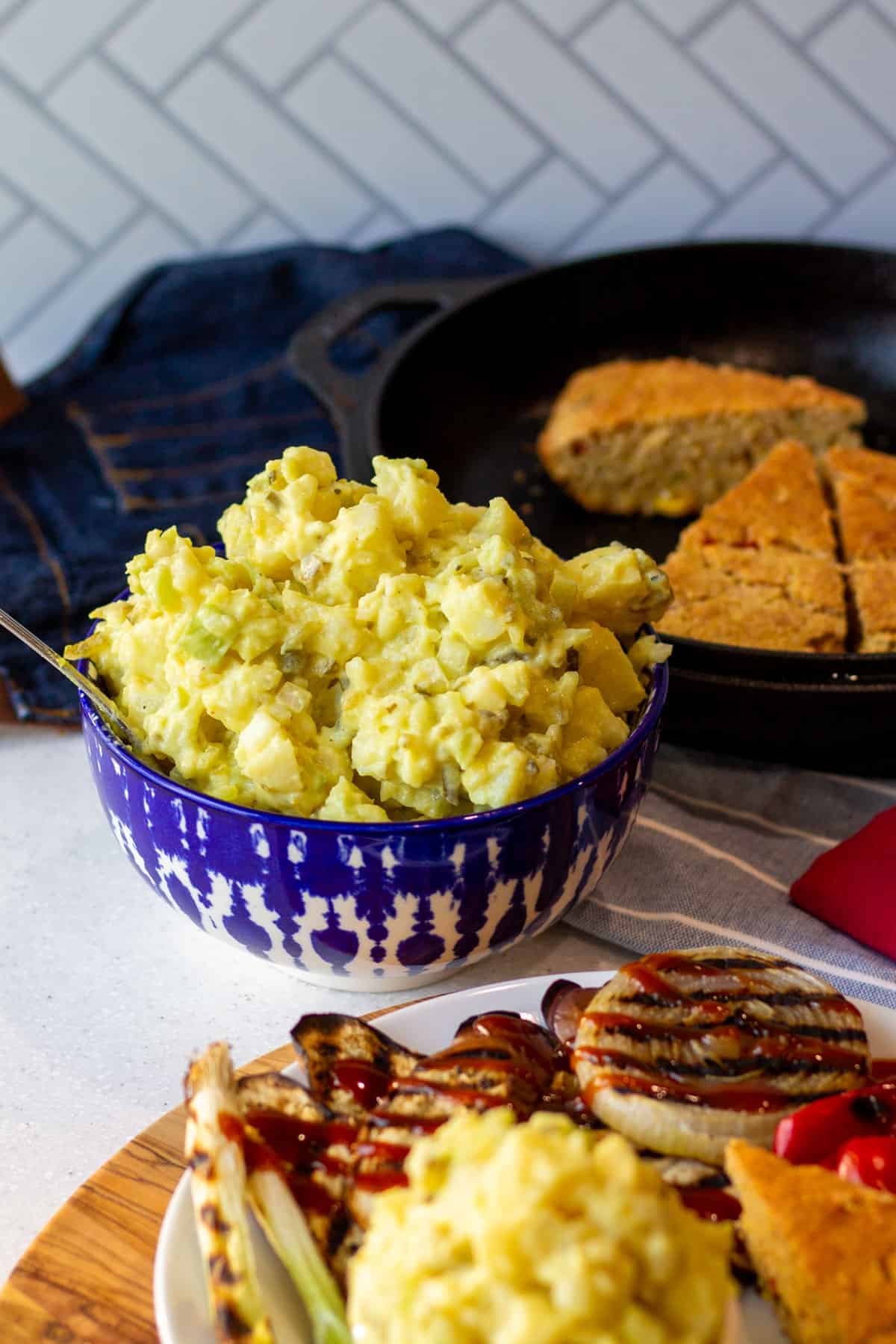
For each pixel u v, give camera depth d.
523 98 1.19
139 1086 0.71
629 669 0.71
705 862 0.78
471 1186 0.57
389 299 1.02
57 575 0.97
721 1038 0.65
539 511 1.01
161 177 1.22
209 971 0.75
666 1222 0.57
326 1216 0.62
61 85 1.17
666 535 1.00
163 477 1.07
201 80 1.17
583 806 0.68
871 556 0.92
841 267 1.06
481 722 0.67
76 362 1.19
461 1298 0.56
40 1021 0.73
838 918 0.75
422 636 0.69
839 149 1.19
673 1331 0.57
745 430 1.02
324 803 0.68
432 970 0.70
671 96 1.18
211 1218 0.61
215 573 0.70
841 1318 0.59
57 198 1.22
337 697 0.69
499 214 1.25
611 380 1.04
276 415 1.13
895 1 1.12
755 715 0.81
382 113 1.20
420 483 0.71
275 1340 0.60
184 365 1.20
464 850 0.67
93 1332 0.62
